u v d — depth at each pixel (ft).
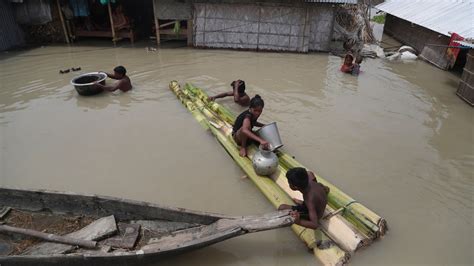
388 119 26.81
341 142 23.24
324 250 14.01
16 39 46.47
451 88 34.24
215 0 44.39
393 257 14.35
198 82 34.17
